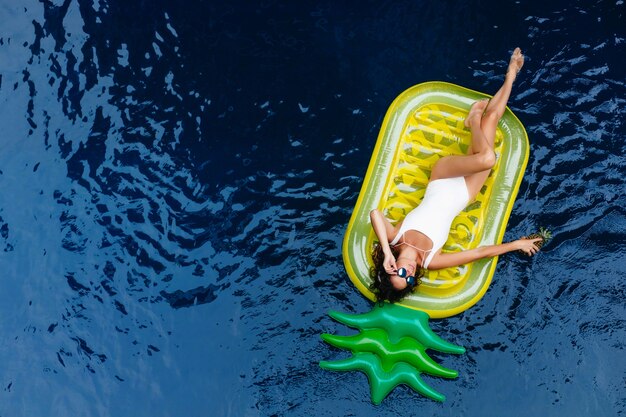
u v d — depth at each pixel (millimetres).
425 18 5895
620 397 4883
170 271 5195
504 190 5148
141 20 5902
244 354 5008
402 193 5195
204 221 5328
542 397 4891
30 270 5191
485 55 5770
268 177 5453
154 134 5574
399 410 4852
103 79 5738
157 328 5059
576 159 5449
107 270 5195
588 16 5891
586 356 4980
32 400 4855
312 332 5059
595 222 5293
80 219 5328
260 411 4875
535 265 5195
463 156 4723
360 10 5914
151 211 5352
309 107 5660
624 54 5781
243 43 5871
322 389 4914
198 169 5473
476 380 4918
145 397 4891
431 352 4992
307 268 5215
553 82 5676
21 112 5648
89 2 5906
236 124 5609
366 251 5059
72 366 4945
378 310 4875
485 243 5082
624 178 5402
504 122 5254
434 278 5027
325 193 5406
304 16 5918
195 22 5914
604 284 5156
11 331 5023
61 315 5078
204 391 4918
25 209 5359
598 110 5590
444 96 5312
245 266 5219
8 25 5891
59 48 5836
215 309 5113
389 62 5781
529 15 5895
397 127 5270
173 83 5730
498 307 5090
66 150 5531
